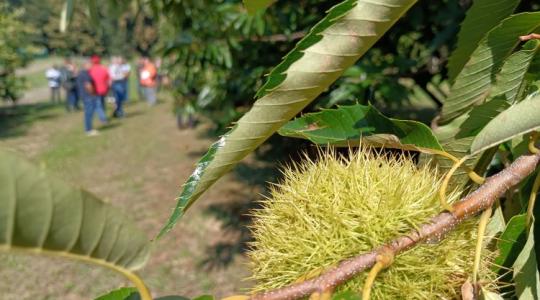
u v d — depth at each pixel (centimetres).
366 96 341
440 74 387
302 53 92
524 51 111
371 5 91
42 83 3020
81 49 4578
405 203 96
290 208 104
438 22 363
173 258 593
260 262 102
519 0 125
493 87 119
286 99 95
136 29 3762
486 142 98
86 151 1152
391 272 92
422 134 110
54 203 58
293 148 523
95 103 1395
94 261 65
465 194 125
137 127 1428
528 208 104
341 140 119
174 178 898
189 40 430
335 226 95
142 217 725
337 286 82
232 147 97
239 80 446
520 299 104
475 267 89
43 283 566
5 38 1556
